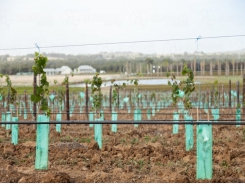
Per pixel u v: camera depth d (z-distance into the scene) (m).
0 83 20.34
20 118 29.17
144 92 46.00
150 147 13.19
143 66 54.47
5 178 8.91
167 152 12.50
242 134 18.09
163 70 44.38
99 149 13.43
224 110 34.59
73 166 10.83
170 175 9.54
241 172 10.20
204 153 8.77
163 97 44.81
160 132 19.23
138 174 9.91
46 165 10.03
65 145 13.81
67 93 21.80
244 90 26.61
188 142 13.57
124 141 15.95
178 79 18.69
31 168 10.41
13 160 11.55
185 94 15.34
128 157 12.01
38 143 9.97
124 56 101.69
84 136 17.62
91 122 9.20
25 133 18.23
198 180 8.79
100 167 10.68
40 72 11.35
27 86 34.56
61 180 8.82
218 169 10.34
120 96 43.75
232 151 12.59
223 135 17.78
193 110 33.84
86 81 25.19
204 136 8.73
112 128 19.31
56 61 103.69
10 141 16.12
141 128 21.14
